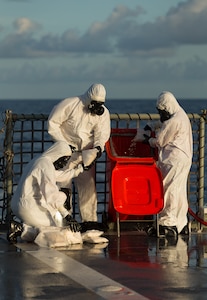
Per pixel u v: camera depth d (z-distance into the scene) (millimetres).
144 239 18516
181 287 13672
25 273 14516
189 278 14359
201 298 13000
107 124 19047
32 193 17797
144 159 18906
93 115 18906
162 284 13867
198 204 20703
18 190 17922
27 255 16203
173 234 18859
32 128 20328
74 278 14180
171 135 18969
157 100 19203
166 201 19000
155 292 13312
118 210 18531
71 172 18297
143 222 19891
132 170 18906
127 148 20078
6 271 14672
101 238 17938
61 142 18062
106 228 19734
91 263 15531
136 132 20031
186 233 19250
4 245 17328
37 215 17656
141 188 18828
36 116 20047
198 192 20688
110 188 19016
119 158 18859
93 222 19438
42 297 12891
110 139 19359
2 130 19672
